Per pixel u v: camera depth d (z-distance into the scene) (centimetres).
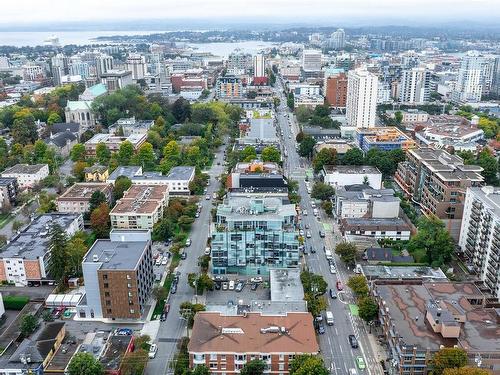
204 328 18238
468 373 15300
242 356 17175
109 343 18875
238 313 19450
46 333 19062
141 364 17750
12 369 17288
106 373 17300
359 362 18338
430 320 18075
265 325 18362
